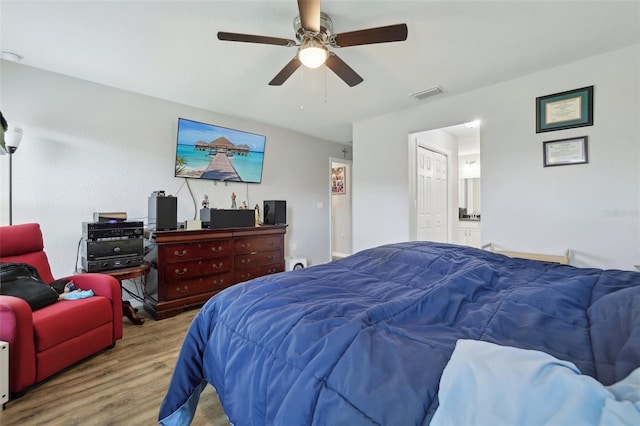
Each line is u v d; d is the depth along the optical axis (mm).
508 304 1083
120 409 1545
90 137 2838
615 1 1768
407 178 3631
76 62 2467
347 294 1281
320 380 763
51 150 2637
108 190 2947
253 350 1002
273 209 3938
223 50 2277
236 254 3367
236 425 982
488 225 2988
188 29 2021
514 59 2453
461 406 558
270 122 4199
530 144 2742
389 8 1808
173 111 3377
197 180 3613
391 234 3783
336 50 2285
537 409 496
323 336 898
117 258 2559
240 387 990
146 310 3008
